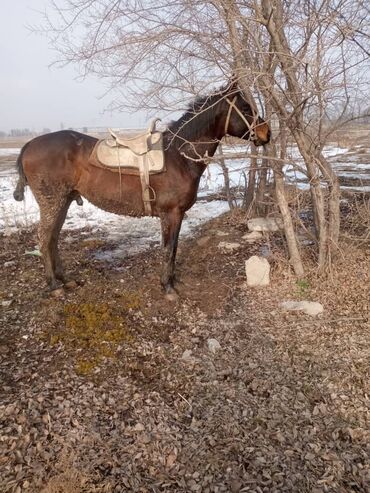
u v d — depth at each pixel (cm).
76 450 224
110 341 331
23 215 757
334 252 426
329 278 401
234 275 457
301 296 391
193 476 209
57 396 267
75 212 787
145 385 282
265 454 221
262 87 323
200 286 432
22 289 430
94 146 365
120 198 370
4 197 945
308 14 323
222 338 335
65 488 197
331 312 361
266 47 364
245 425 242
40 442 229
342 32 288
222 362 303
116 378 288
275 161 389
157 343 331
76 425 242
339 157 1359
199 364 302
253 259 419
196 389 276
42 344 328
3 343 330
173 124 366
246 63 333
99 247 569
